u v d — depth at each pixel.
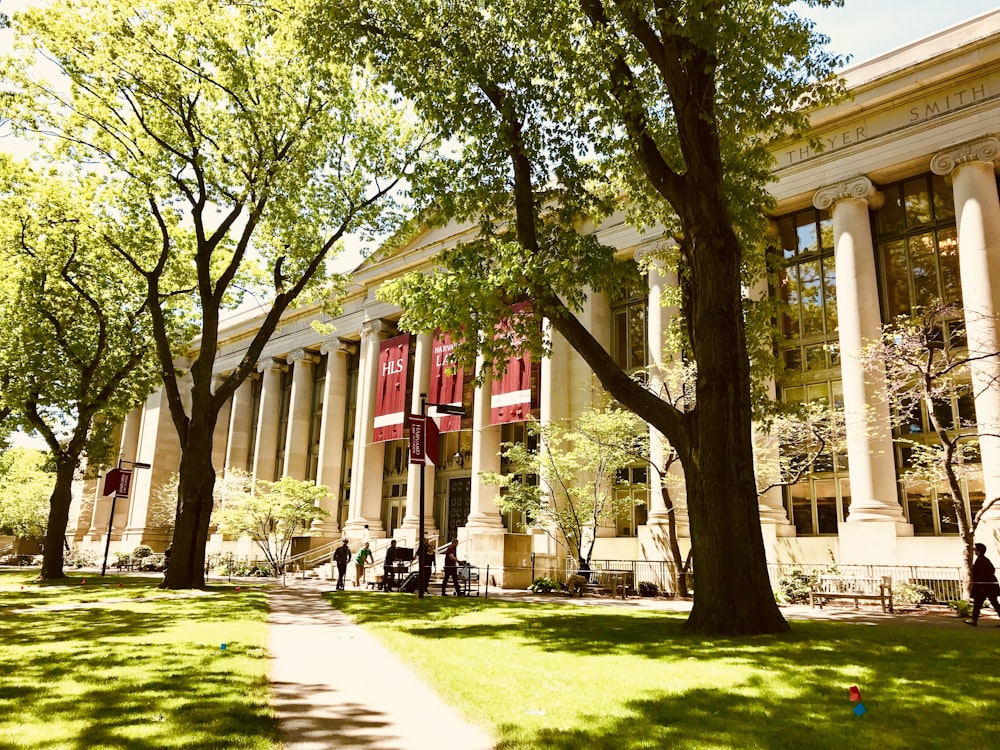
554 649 11.30
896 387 24.05
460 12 16.72
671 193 14.76
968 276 24.56
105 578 33.12
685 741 6.00
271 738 6.11
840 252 28.03
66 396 33.19
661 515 30.33
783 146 30.20
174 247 32.38
